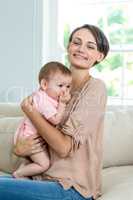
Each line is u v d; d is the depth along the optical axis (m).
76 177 1.51
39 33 2.88
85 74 1.66
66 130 1.51
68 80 1.59
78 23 3.00
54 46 3.01
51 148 1.57
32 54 2.90
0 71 2.99
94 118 1.54
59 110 1.56
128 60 2.91
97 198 1.60
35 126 1.53
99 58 1.69
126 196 1.63
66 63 2.99
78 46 1.64
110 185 1.83
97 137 1.59
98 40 1.64
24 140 1.61
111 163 2.19
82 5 2.99
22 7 2.89
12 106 2.39
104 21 2.96
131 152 2.20
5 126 2.21
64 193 1.47
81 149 1.53
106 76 2.95
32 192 1.42
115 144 2.19
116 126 2.22
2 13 2.94
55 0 2.95
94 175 1.54
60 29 3.01
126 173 2.02
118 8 2.91
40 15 2.87
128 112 2.32
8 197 1.39
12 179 1.47
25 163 1.69
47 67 1.61
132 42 2.89
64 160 1.53
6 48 2.96
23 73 2.93
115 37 2.94
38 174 1.60
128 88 2.91
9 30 2.93
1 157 2.16
